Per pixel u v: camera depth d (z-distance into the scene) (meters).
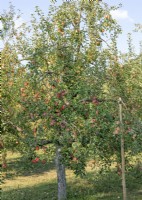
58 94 15.52
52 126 15.71
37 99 16.86
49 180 26.00
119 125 14.95
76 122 14.78
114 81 18.52
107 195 20.34
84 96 16.23
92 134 14.64
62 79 18.03
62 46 18.86
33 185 24.41
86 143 14.77
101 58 19.11
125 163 16.69
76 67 18.38
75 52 18.97
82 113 15.20
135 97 18.22
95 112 14.79
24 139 16.55
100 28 19.02
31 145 16.30
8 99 17.39
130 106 17.86
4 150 16.22
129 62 19.59
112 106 16.08
